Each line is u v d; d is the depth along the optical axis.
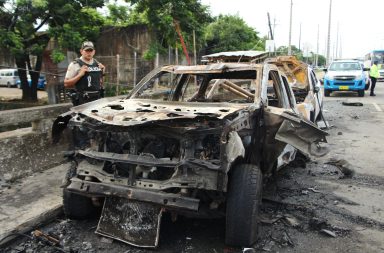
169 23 19.88
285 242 4.16
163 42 21.59
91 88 5.90
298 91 10.14
